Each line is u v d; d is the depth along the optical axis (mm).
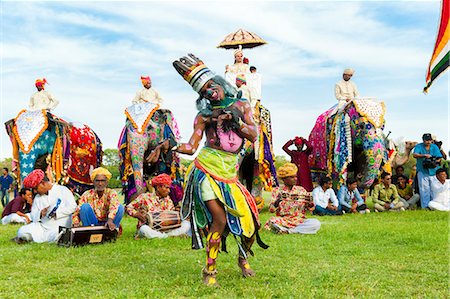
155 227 8227
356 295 4719
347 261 6129
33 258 6543
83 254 6793
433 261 6066
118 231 8375
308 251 6852
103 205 8188
